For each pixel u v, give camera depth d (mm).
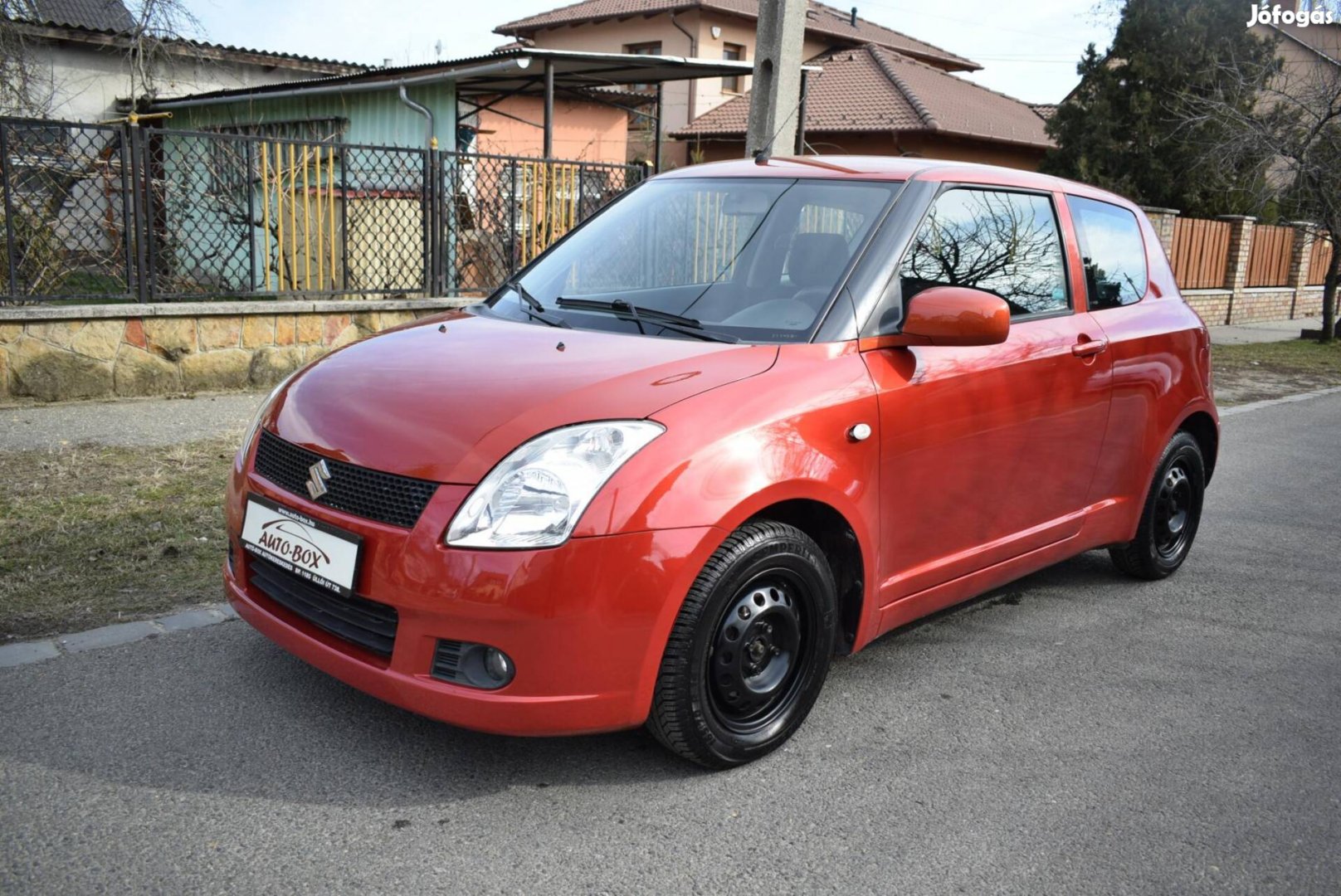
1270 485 7082
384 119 13898
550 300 3699
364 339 3551
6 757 2832
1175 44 21219
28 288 7387
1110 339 4195
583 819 2707
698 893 2436
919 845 2680
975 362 3523
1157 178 21469
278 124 15430
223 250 8375
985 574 3766
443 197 9172
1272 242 20922
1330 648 4211
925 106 26609
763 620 2941
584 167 10070
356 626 2783
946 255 3592
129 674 3348
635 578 2590
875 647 4008
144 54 16375
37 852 2434
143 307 7465
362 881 2404
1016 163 28859
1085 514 4238
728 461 2738
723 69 13312
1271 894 2562
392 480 2666
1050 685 3717
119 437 6332
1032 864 2625
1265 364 13773
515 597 2514
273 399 3234
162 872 2393
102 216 7539
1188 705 3609
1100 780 3064
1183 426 4930
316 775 2840
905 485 3277
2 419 6645
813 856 2602
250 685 3320
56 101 16422
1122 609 4562
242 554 3096
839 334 3189
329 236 8789
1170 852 2713
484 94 15258
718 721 2893
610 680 2623
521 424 2668
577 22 32969
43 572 4129
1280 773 3160
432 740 3057
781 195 3736
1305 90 17656
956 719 3406
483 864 2494
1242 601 4730
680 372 2900
